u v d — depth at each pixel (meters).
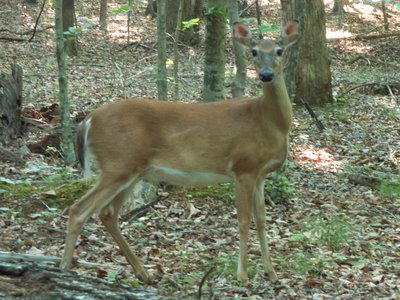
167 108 9.43
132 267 9.05
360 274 9.99
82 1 46.16
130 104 9.23
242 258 9.48
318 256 10.68
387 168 17.25
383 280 9.82
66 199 12.34
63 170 13.95
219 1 14.52
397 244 11.77
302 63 24.81
